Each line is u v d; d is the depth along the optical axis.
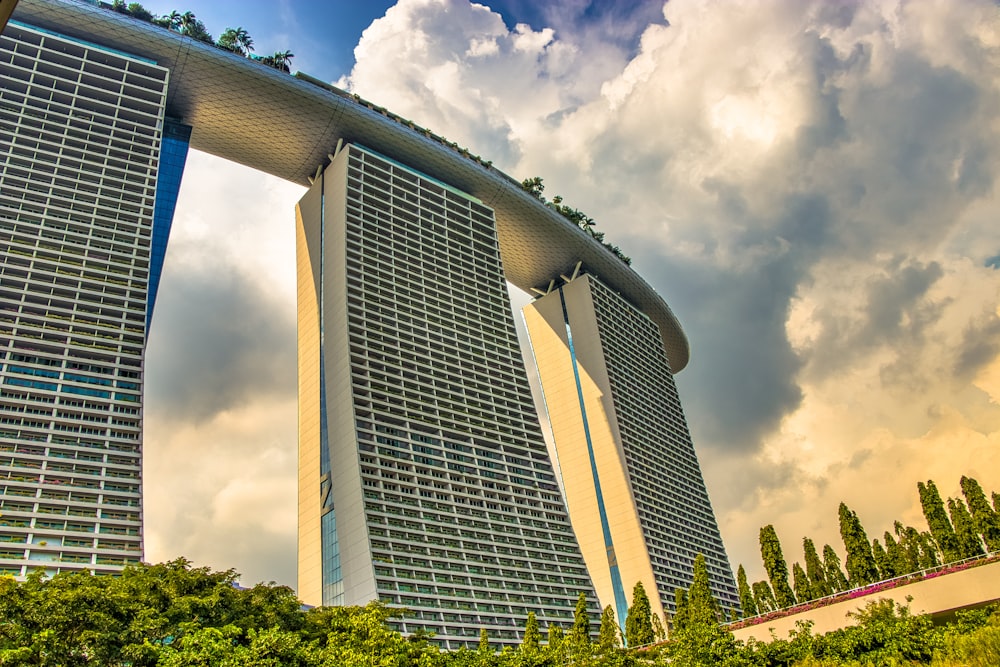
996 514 100.88
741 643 79.56
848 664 68.25
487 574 136.88
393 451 139.88
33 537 98.12
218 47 152.88
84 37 142.62
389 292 159.25
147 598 62.62
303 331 159.50
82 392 112.38
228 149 164.62
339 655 65.12
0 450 102.44
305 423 148.62
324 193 167.88
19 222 121.88
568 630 137.75
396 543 128.50
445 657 79.56
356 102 173.38
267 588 75.88
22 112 133.12
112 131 139.00
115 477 107.75
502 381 170.38
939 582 82.38
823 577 119.38
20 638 53.25
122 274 125.75
